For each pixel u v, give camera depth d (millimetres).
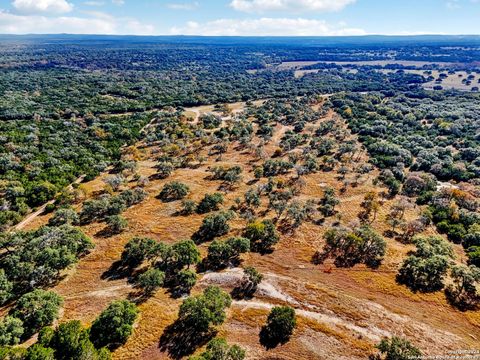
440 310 52125
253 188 96938
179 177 105938
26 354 38281
